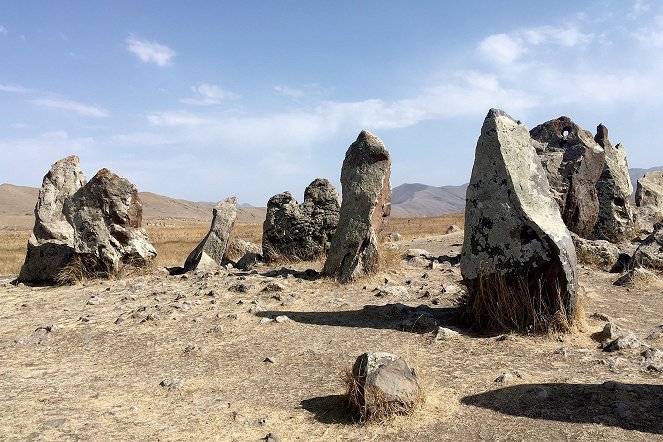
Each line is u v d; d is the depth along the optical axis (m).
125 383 6.07
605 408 4.57
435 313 8.28
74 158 14.52
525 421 4.47
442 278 11.34
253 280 11.28
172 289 11.09
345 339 7.22
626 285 10.38
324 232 15.48
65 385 6.03
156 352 7.20
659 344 6.55
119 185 12.84
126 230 12.88
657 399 4.72
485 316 7.31
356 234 11.32
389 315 8.21
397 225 47.44
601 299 9.36
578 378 5.36
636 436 4.09
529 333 6.89
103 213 12.77
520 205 7.04
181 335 7.86
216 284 11.23
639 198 22.66
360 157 11.85
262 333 7.73
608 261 13.33
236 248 17.41
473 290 7.48
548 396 4.91
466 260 7.53
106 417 5.04
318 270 13.15
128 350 7.36
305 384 5.75
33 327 8.69
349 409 4.90
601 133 19.27
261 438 4.52
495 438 4.24
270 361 6.51
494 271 7.21
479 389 5.23
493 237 7.26
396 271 11.91
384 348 6.75
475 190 7.52
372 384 4.73
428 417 4.66
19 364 6.89
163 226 72.88
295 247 15.48
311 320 8.27
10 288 12.38
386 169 11.74
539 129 16.72
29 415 5.11
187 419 4.97
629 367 5.66
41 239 13.32
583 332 6.95
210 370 6.40
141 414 5.11
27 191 155.12
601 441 4.05
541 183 7.45
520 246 7.03
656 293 9.77
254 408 5.19
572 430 4.25
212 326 8.18
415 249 16.06
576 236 14.27
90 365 6.80
